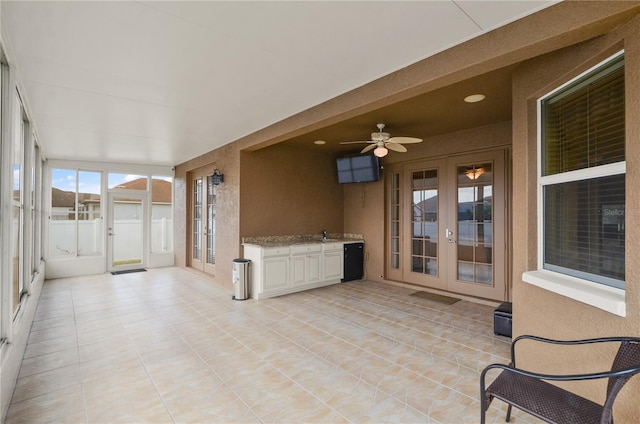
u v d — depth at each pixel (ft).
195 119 13.83
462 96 11.41
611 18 5.46
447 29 7.16
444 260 17.28
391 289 18.30
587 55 6.33
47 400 7.66
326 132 16.42
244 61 8.65
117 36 7.38
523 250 8.25
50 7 6.27
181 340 11.21
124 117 13.38
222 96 11.19
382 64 8.86
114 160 23.31
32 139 13.11
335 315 13.82
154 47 7.91
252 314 14.03
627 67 5.46
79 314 14.06
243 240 17.87
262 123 14.56
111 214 24.08
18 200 10.31
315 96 11.29
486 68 7.72
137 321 13.16
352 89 10.63
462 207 16.52
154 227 26.35
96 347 10.63
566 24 5.99
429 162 17.81
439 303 15.47
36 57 8.29
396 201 19.66
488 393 5.70
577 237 7.02
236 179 18.01
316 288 18.58
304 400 7.64
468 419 6.89
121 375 8.82
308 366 9.29
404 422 6.83
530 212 8.07
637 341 4.98
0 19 6.30
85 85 10.10
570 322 6.68
